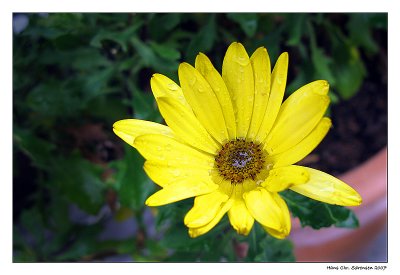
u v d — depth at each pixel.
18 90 0.19
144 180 0.16
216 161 0.13
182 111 0.12
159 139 0.12
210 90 0.12
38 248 0.19
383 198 0.18
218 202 0.12
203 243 0.15
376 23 0.18
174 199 0.11
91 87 0.18
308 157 0.19
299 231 0.19
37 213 0.19
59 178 0.19
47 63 0.18
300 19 0.18
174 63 0.17
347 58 0.19
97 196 0.19
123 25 0.18
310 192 0.11
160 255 0.19
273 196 0.11
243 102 0.12
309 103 0.12
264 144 0.13
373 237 0.19
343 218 0.13
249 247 0.15
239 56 0.12
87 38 0.17
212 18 0.17
